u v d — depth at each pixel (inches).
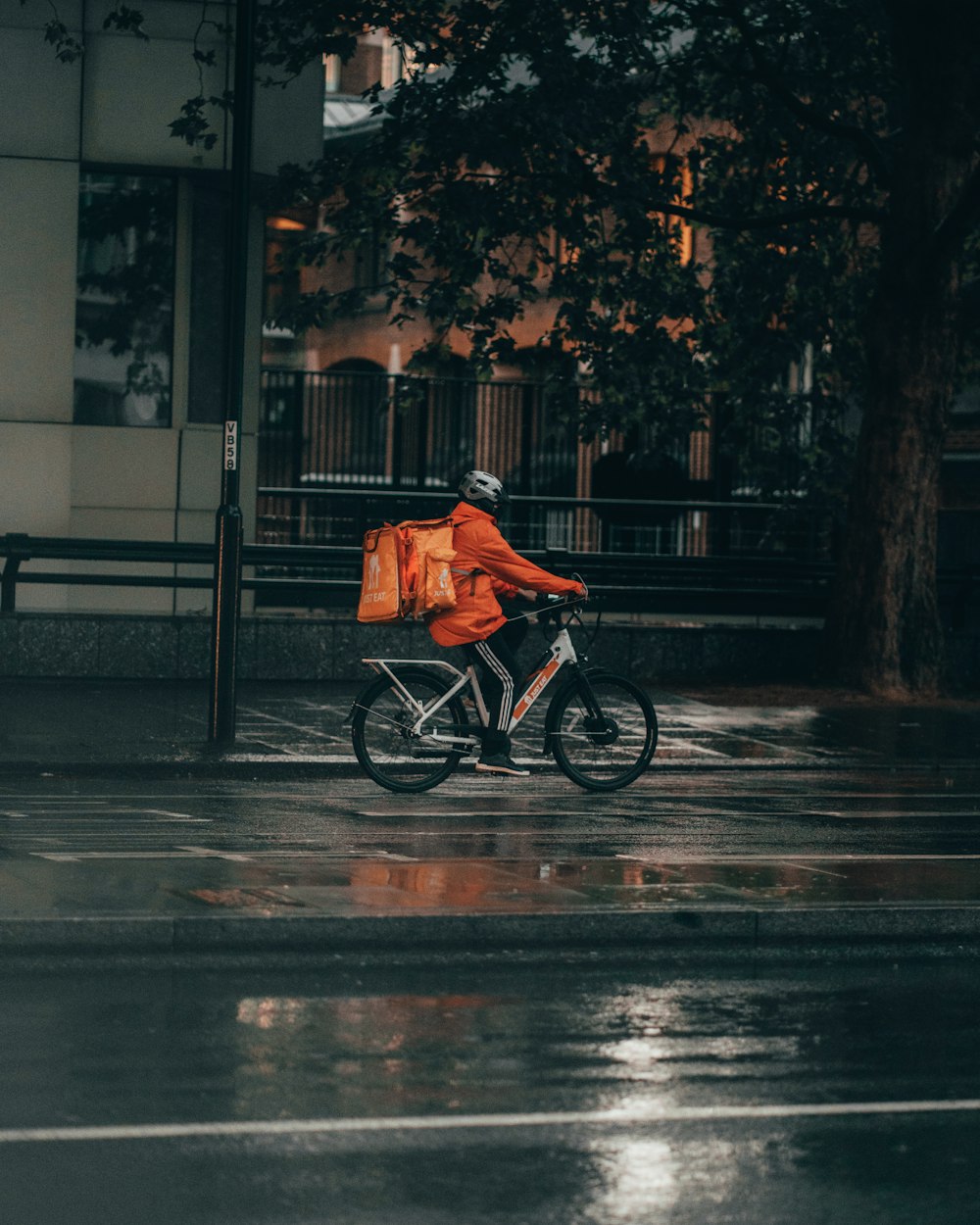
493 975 359.6
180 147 947.3
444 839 502.6
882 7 937.5
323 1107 272.4
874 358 920.3
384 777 606.2
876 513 915.4
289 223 1130.7
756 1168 251.0
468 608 587.5
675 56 971.9
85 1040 305.9
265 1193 236.7
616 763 626.2
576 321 948.0
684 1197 238.8
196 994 337.7
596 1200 236.8
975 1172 251.3
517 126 877.8
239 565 680.4
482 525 588.1
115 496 957.8
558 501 1079.6
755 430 1069.8
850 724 815.1
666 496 1162.6
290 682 861.2
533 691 607.2
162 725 720.3
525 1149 256.5
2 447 932.6
